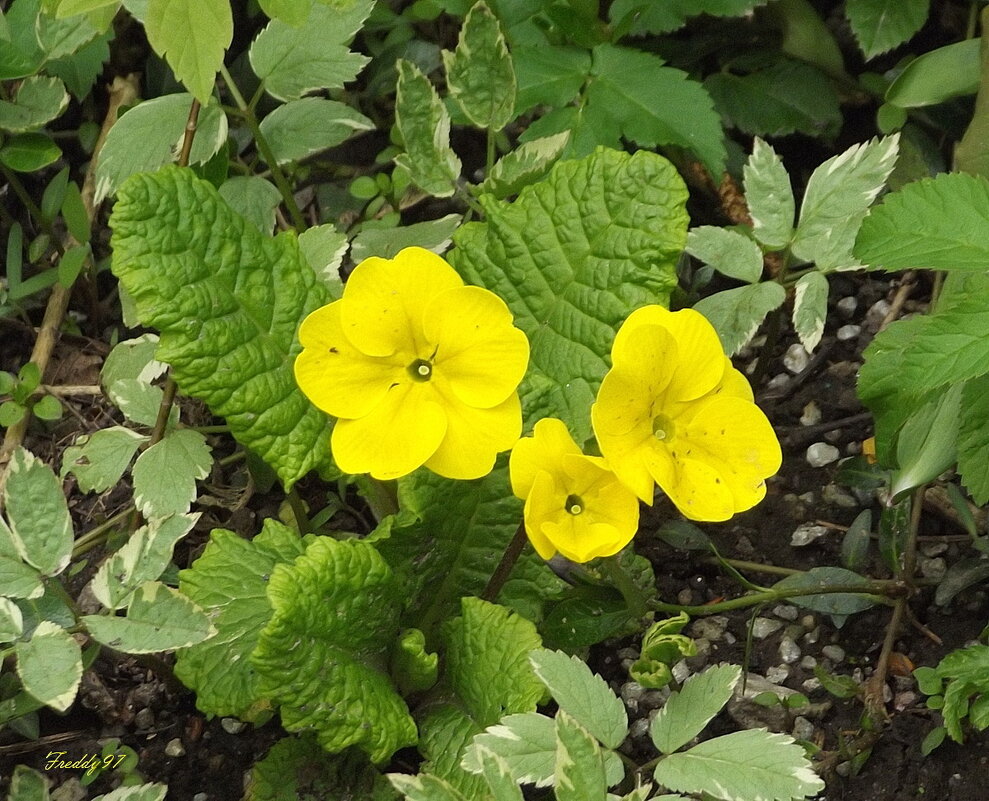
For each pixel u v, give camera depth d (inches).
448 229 11.4
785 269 10.7
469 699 8.9
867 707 9.7
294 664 7.9
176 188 8.5
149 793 9.1
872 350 9.4
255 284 8.8
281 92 10.9
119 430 10.3
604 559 9.1
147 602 8.4
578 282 9.3
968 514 10.1
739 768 7.7
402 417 7.9
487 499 9.5
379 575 8.4
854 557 10.6
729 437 8.0
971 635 10.3
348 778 9.2
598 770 7.2
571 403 9.2
